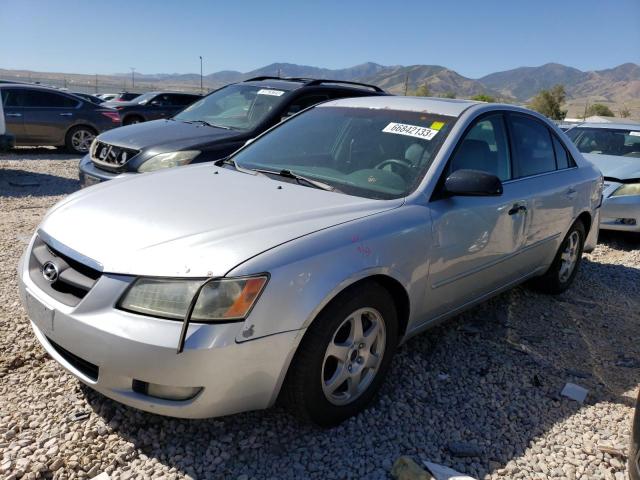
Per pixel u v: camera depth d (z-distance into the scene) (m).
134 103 18.81
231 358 2.32
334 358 2.76
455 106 3.87
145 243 2.51
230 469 2.52
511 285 4.23
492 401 3.24
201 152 5.87
